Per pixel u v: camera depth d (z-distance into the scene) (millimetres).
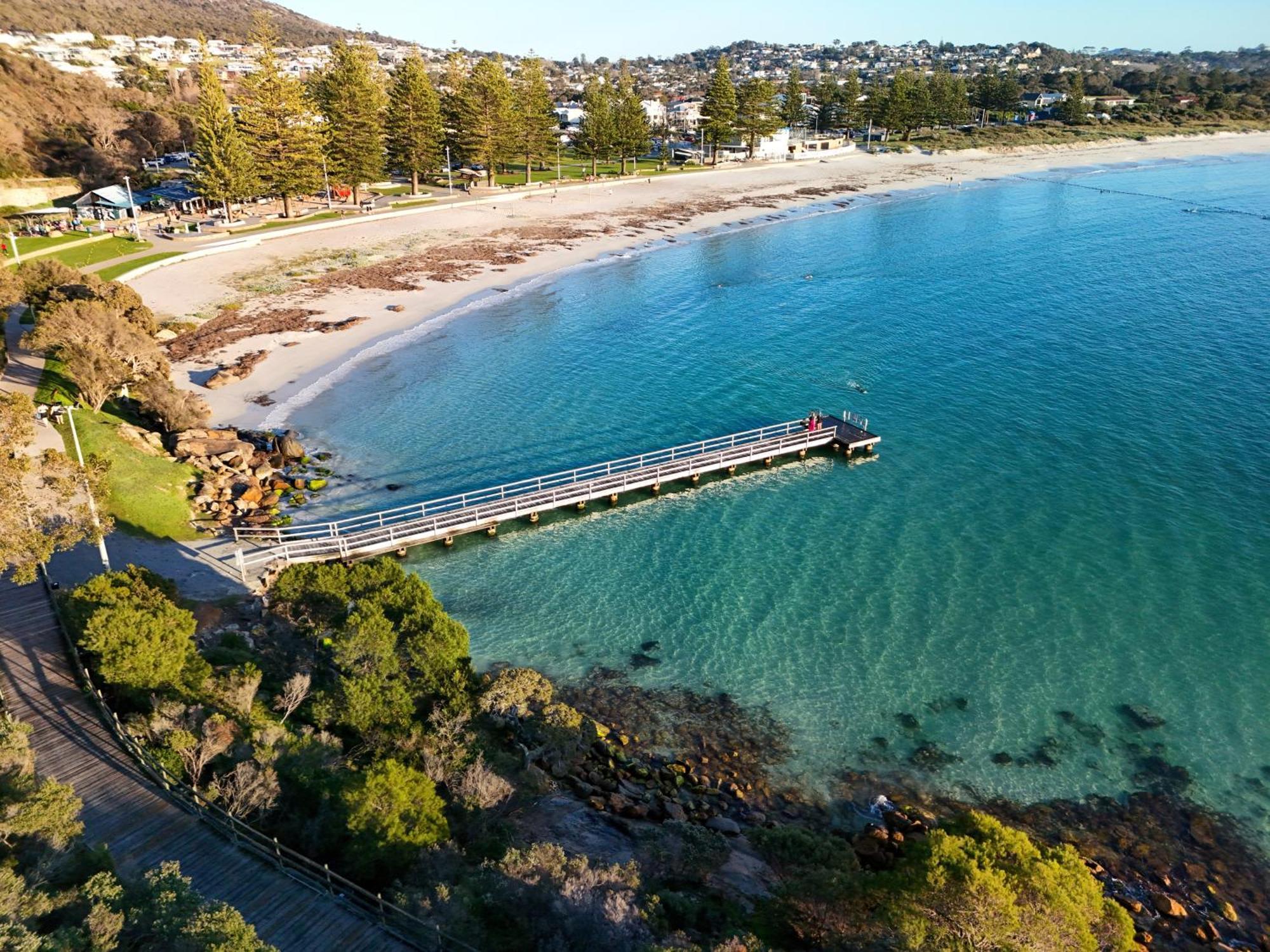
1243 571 38188
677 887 20609
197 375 58500
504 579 38781
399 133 113688
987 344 69562
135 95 162875
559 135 169375
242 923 13719
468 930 16141
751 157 162375
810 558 40250
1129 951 16719
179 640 24312
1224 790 26812
